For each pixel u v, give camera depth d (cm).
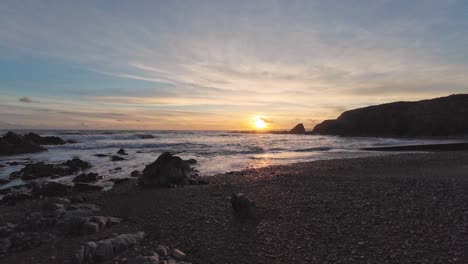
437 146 4306
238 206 1141
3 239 941
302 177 1906
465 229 905
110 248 825
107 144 5072
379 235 891
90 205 1320
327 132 9388
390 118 7706
